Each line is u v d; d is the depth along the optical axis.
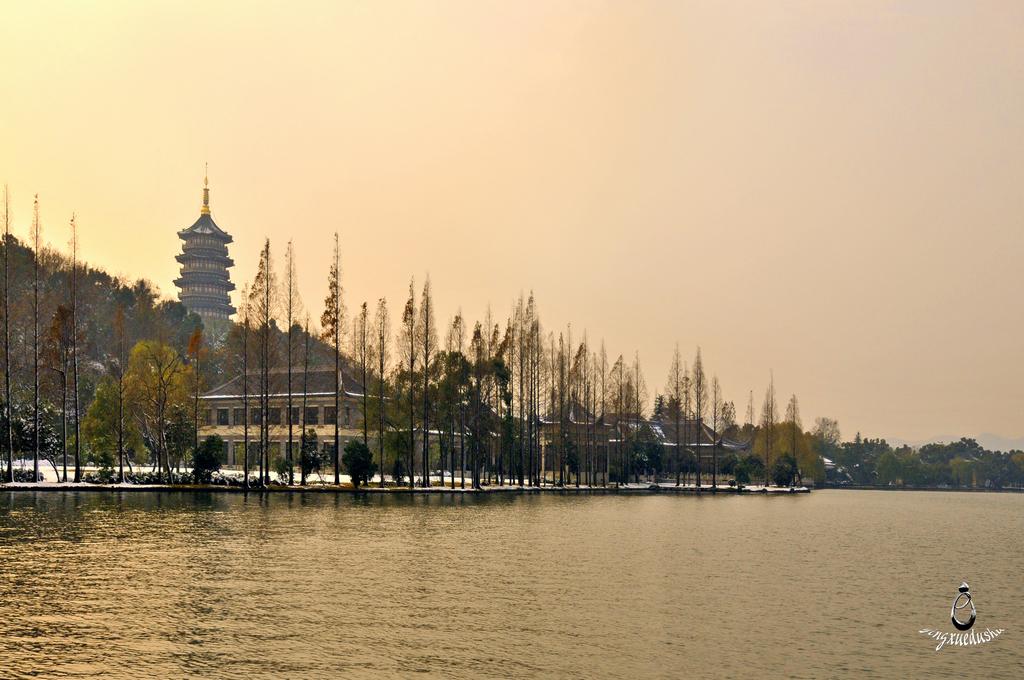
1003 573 41.16
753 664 21.42
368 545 41.56
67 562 33.66
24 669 19.16
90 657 20.14
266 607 25.94
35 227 79.25
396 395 97.69
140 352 102.81
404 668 19.94
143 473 88.50
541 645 22.45
